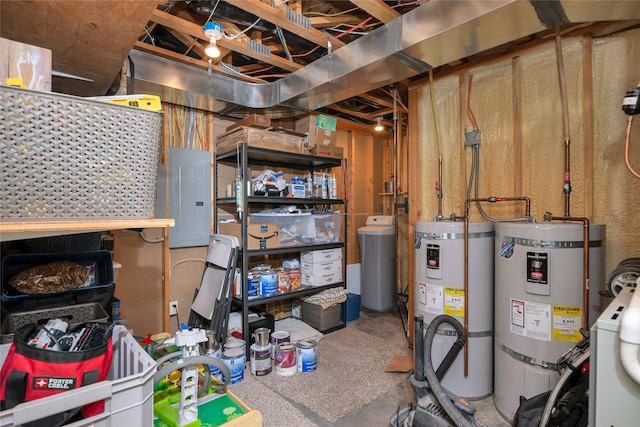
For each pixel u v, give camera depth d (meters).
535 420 1.56
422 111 3.06
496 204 2.57
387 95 3.53
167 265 2.96
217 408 1.13
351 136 4.43
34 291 1.23
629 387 0.88
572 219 1.92
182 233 3.03
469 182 2.69
